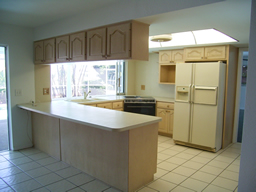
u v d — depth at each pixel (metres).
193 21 2.57
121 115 2.94
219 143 4.05
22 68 3.88
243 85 8.77
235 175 2.99
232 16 2.34
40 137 3.86
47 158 3.51
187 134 4.14
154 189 2.58
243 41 3.67
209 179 2.86
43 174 2.94
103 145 2.71
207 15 2.33
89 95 5.25
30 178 2.82
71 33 3.30
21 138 3.95
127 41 2.61
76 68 4.95
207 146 3.93
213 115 3.82
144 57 2.77
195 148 4.14
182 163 3.39
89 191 2.52
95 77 5.35
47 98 4.28
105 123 2.43
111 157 2.62
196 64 3.96
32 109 3.38
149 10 2.38
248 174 2.00
